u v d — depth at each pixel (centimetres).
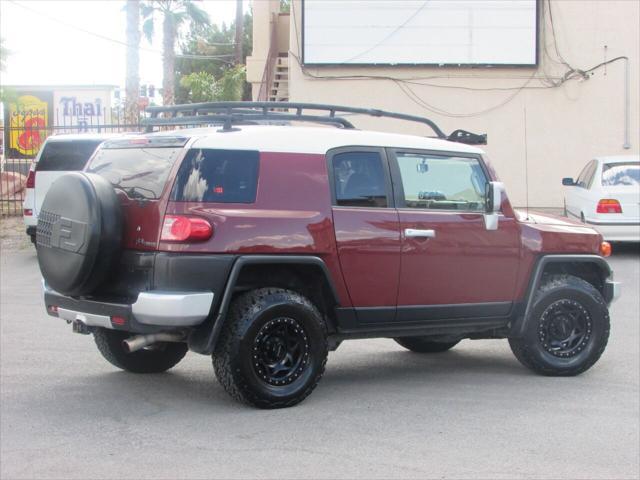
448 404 645
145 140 627
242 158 606
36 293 1175
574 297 729
